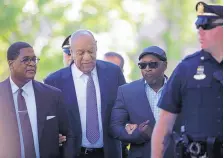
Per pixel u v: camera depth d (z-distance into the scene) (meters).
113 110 7.48
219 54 5.66
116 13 19.31
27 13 16.28
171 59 21.84
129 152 7.32
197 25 5.74
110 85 7.72
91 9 18.12
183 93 5.72
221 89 5.60
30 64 6.93
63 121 7.12
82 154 7.59
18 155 6.86
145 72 7.27
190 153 5.62
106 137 7.62
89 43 7.58
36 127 6.95
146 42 21.00
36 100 6.98
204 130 5.60
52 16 16.91
